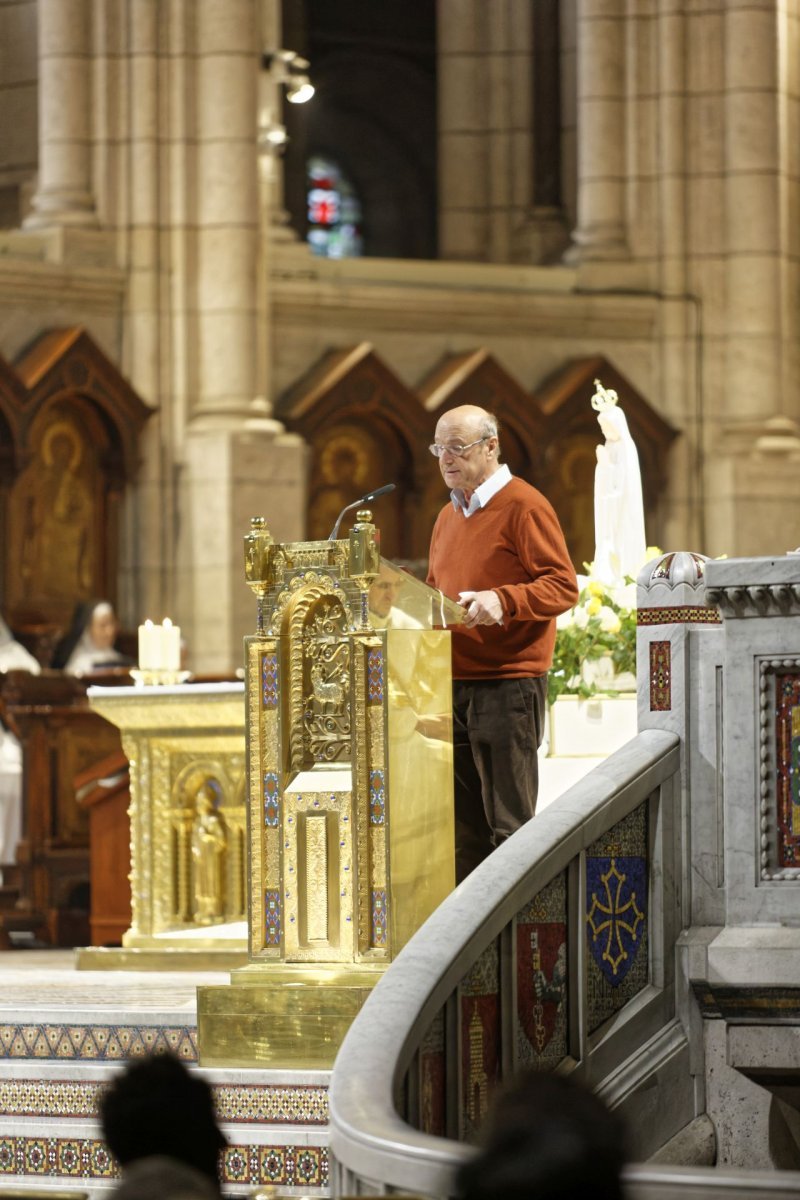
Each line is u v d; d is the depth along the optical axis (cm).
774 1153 1111
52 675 2342
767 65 3859
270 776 1085
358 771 1062
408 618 1089
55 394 3369
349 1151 763
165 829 1541
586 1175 546
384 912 1055
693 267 3894
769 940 1091
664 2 3891
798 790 1099
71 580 3444
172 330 3500
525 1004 1034
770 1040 1103
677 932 1130
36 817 2303
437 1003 938
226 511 3419
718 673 1134
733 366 3875
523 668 1208
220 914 1534
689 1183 664
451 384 3647
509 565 1221
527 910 1041
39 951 2106
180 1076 672
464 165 4156
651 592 1148
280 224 3744
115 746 2359
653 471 3834
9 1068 1103
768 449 3841
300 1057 1038
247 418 3478
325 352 3675
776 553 3847
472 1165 555
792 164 3909
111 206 3516
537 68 4153
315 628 1088
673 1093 1105
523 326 3812
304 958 1066
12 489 3359
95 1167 1077
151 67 3497
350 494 3619
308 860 1070
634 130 3916
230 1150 1036
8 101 3809
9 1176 1096
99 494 3466
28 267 3406
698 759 1135
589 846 1088
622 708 1499
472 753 1212
